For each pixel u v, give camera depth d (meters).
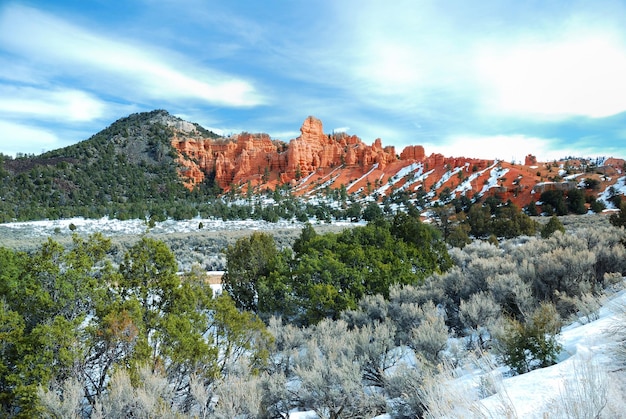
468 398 3.59
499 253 19.52
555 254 12.26
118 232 59.59
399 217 18.59
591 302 7.82
